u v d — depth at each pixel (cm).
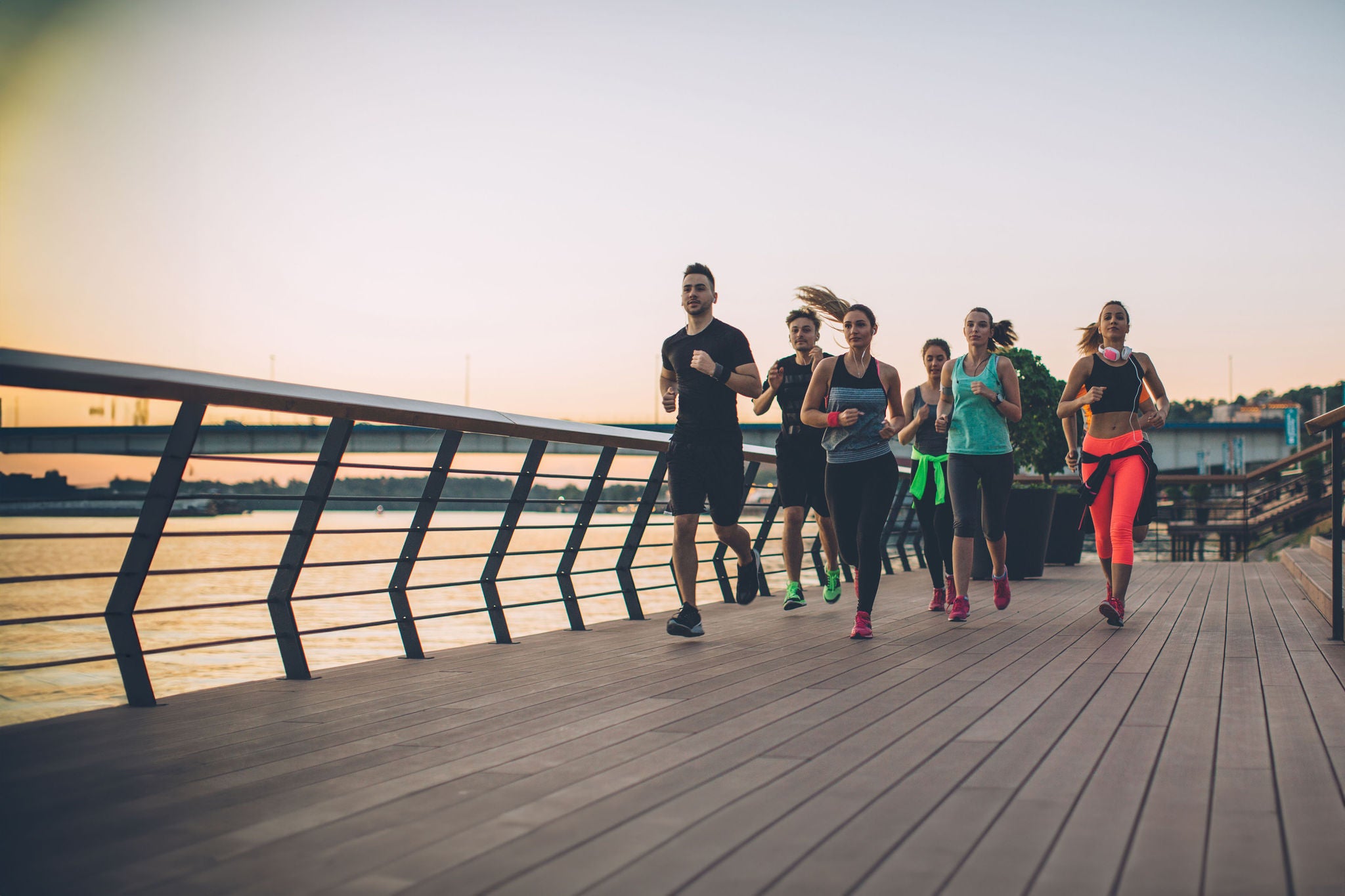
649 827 182
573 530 530
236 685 351
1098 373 516
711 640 472
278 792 210
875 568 469
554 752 244
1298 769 219
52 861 168
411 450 4556
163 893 153
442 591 2173
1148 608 587
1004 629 494
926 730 262
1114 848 166
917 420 516
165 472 305
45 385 238
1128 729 260
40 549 4231
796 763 229
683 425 480
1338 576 442
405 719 288
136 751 249
